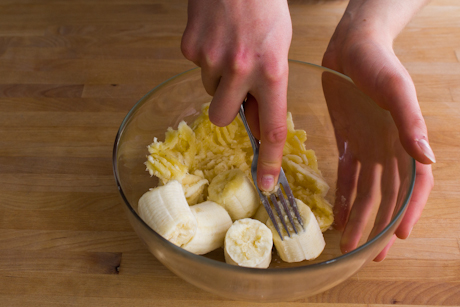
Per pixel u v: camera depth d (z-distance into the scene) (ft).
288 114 1.62
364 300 1.38
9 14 2.15
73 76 1.91
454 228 1.50
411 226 1.42
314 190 1.50
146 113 1.47
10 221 1.54
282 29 1.13
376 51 1.52
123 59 1.97
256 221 1.37
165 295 1.40
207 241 1.39
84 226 1.53
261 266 1.33
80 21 2.12
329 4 2.16
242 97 1.18
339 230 1.46
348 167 1.56
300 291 1.22
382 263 1.44
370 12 1.66
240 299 1.28
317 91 1.60
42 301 1.39
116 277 1.43
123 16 2.14
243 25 1.11
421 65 1.90
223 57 1.13
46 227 1.53
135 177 1.47
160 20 2.12
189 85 1.54
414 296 1.38
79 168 1.66
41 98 1.84
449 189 1.58
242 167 1.58
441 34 2.01
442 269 1.43
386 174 1.42
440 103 1.79
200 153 1.60
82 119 1.78
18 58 1.98
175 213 1.34
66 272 1.44
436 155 1.66
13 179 1.64
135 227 1.24
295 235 1.34
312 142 1.64
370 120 1.49
